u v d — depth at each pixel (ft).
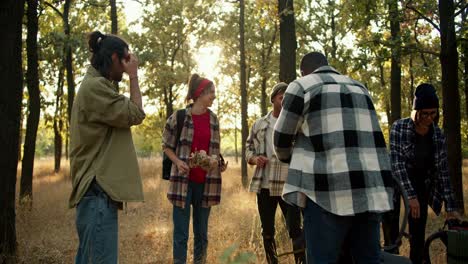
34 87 32.76
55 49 43.24
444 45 31.04
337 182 8.98
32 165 32.65
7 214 17.38
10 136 17.29
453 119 30.50
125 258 19.12
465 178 53.01
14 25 17.21
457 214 14.14
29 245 20.71
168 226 26.96
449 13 31.12
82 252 10.35
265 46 94.53
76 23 68.44
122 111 10.02
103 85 10.13
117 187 10.09
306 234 9.54
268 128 16.22
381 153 9.48
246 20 90.48
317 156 9.30
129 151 10.46
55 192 43.37
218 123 16.65
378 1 34.35
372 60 33.99
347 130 9.20
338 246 9.29
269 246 16.14
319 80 9.73
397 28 37.91
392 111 45.44
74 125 10.33
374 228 9.52
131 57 10.62
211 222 26.61
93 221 9.98
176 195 15.60
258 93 105.50
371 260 9.62
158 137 131.23
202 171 15.96
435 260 16.15
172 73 101.71
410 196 13.99
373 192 9.04
